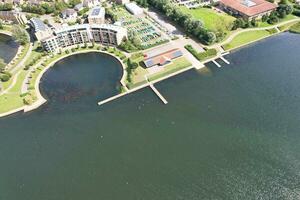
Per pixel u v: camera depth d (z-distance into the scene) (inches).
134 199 5255.9
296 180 5290.4
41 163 6097.4
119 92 7751.0
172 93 7559.1
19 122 7135.8
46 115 7268.7
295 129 6289.4
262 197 5064.0
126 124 6806.1
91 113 7194.9
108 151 6195.9
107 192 5423.2
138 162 5900.6
